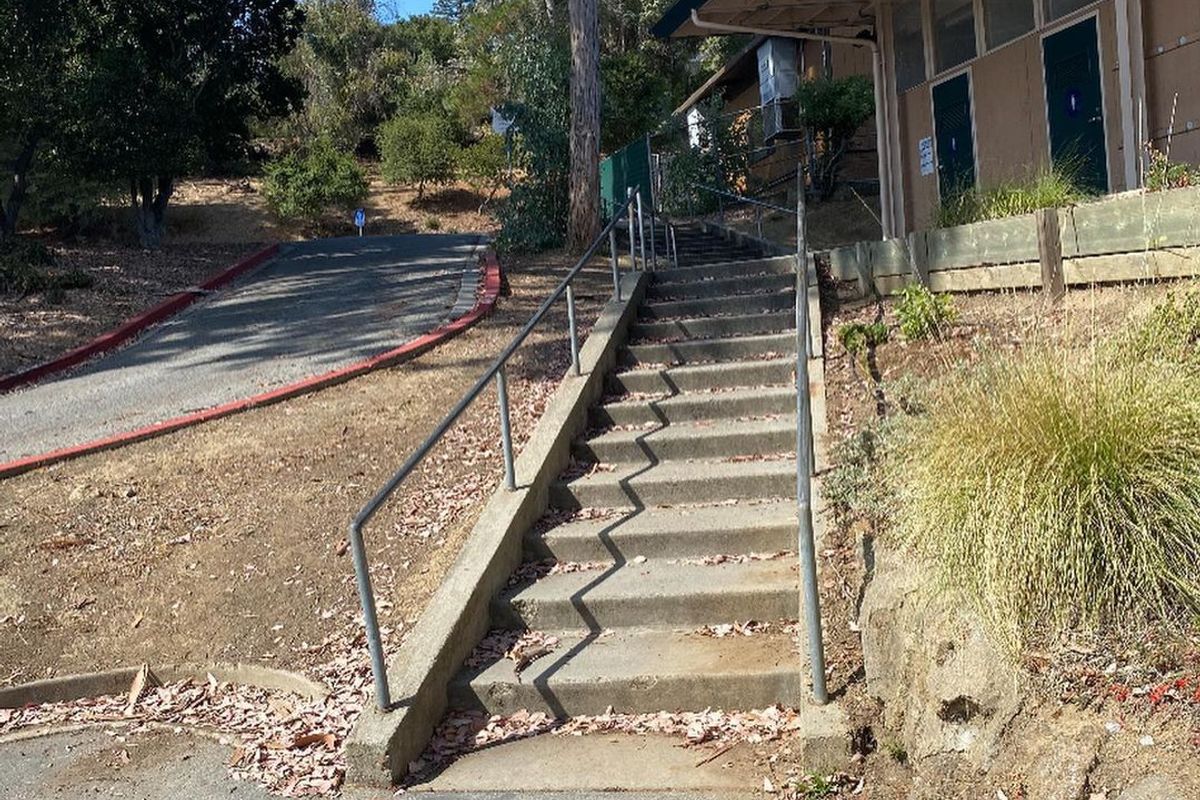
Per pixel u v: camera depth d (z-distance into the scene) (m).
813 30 14.27
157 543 7.19
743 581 5.98
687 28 13.69
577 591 6.09
